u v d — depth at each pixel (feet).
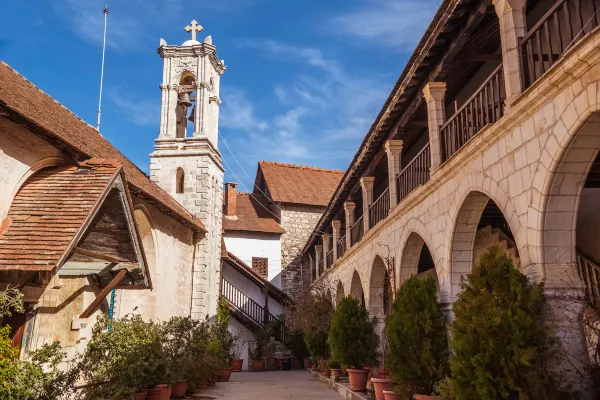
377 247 45.78
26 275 26.05
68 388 26.20
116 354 32.81
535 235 19.85
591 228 30.60
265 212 111.45
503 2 23.03
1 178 26.04
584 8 26.50
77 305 28.94
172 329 46.93
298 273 104.06
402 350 29.17
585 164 18.78
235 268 95.45
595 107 16.42
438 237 30.32
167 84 70.69
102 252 29.86
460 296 21.47
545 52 29.32
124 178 28.58
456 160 27.09
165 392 39.29
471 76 38.04
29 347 26.91
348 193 60.23
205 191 67.41
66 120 46.93
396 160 41.34
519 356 18.52
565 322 19.02
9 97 30.48
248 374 74.02
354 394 40.16
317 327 63.31
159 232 52.85
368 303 48.06
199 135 68.64
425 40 30.83
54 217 25.07
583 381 18.49
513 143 21.77
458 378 20.30
